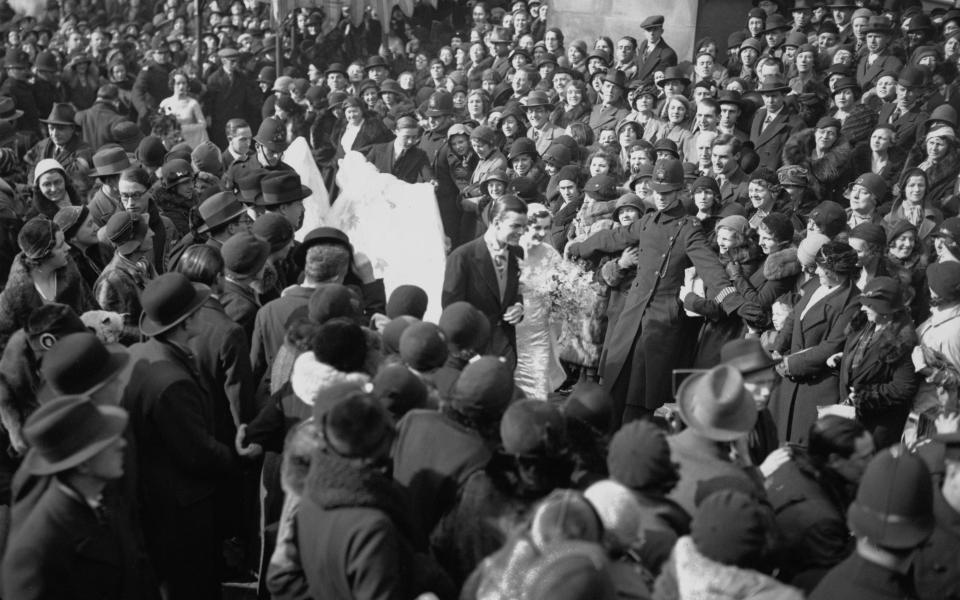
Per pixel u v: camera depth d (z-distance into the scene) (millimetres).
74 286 6906
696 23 16078
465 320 5156
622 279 8383
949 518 4156
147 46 22156
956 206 9867
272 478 5676
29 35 22672
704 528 3391
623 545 3566
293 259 7117
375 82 15609
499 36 17078
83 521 4004
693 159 11727
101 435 4004
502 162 11211
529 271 7809
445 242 9703
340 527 3781
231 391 5754
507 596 3127
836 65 13398
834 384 7031
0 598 3959
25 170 12117
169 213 9273
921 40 14625
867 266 7504
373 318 6008
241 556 6363
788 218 8078
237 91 16859
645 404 8125
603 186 9500
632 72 14742
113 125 14594
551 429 4070
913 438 6605
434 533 4316
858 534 3668
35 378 5270
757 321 7531
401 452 4477
